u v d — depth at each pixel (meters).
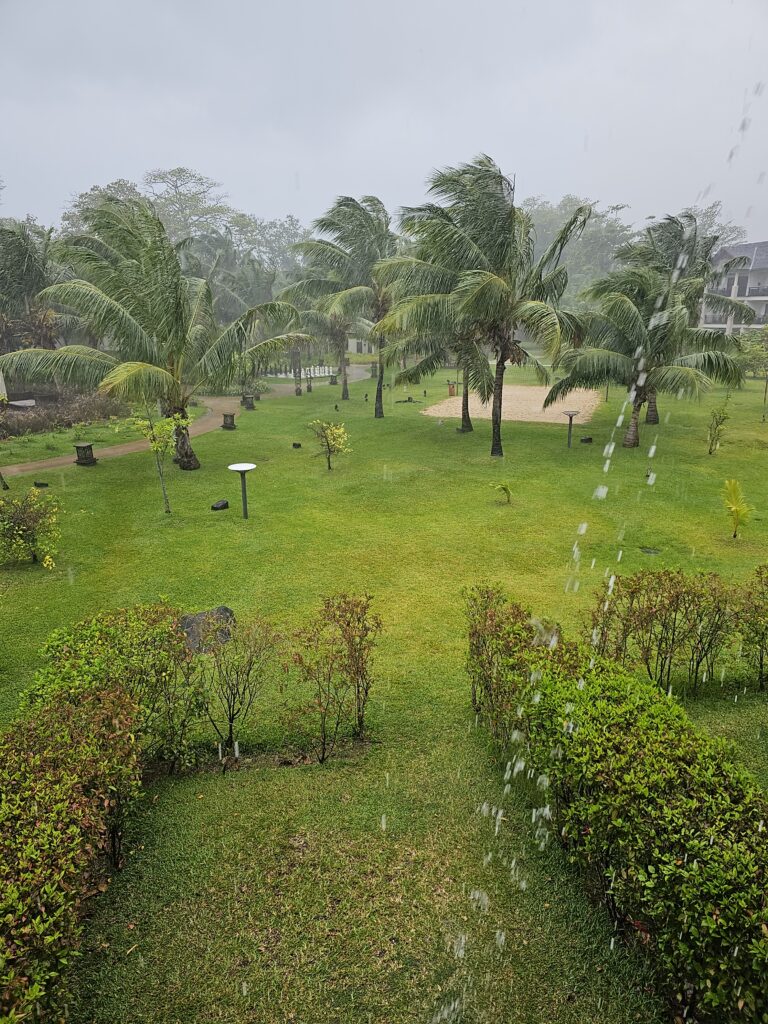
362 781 4.99
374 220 22.44
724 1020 2.90
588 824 3.67
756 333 35.91
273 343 16.78
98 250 23.05
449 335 18.20
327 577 9.54
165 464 17.41
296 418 26.11
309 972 3.34
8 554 9.74
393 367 44.75
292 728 5.75
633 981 3.25
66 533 11.54
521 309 15.60
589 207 15.45
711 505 12.97
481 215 15.49
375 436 21.59
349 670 5.56
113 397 14.14
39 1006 2.66
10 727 4.91
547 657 5.06
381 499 13.80
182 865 4.08
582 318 17.83
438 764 5.22
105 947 3.49
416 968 3.35
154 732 4.89
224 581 9.40
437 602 8.62
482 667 5.57
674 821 3.16
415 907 3.74
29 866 3.01
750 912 2.67
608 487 14.37
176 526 12.00
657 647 6.29
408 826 4.44
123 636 5.19
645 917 3.26
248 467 12.07
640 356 17.34
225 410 28.75
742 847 2.94
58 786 3.53
